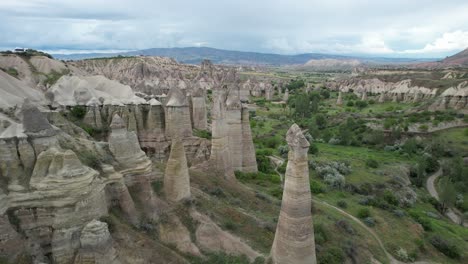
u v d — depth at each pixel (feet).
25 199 69.72
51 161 72.59
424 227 159.84
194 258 89.81
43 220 70.49
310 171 217.36
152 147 167.43
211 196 123.13
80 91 162.50
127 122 161.17
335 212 155.12
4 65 266.36
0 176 70.79
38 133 75.66
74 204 71.15
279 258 79.56
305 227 77.05
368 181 208.03
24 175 72.49
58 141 82.28
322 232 121.08
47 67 285.02
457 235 159.22
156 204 98.27
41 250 69.46
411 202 192.95
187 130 171.73
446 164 249.34
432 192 223.30
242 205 127.85
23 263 65.57
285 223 77.97
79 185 71.82
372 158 260.01
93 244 67.21
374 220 151.12
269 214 126.11
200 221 100.78
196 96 223.92
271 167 204.23
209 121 272.10
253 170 182.80
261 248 98.27
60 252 69.51
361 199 177.37
